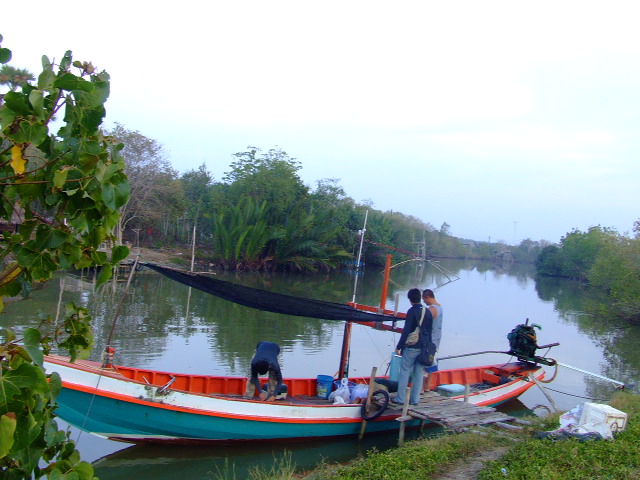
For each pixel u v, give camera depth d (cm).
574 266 7356
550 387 1462
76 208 278
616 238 3741
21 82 279
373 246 5616
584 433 714
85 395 784
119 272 3070
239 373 1320
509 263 13375
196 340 1664
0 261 304
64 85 266
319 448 945
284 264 4697
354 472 613
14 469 267
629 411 909
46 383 243
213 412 863
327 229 4694
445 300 3641
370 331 2077
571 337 2370
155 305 2261
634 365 1806
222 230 4181
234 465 856
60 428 925
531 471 581
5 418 226
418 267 7419
